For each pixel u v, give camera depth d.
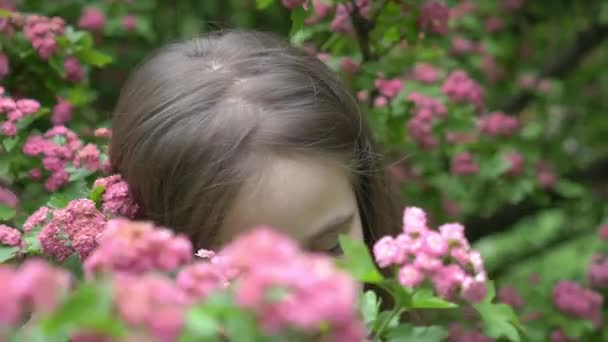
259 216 1.71
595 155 5.18
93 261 1.02
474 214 3.96
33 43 2.38
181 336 0.87
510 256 4.95
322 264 0.88
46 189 2.15
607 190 4.79
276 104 1.84
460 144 3.41
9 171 2.18
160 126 1.86
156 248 1.02
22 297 0.85
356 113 2.08
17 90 2.50
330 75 2.10
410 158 3.13
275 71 1.97
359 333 0.90
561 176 4.41
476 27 4.56
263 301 0.85
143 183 1.90
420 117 2.98
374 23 2.62
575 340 3.02
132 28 3.67
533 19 4.81
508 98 4.82
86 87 2.59
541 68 5.04
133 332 0.84
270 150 1.73
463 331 2.65
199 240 1.79
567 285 3.01
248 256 0.89
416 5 2.60
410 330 1.29
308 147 1.75
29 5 3.48
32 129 2.44
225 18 4.75
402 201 2.39
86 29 3.54
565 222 4.85
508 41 4.68
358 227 1.84
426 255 1.22
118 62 3.89
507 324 1.40
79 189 2.11
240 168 1.71
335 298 0.83
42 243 1.68
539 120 5.06
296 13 2.46
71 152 2.16
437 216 3.37
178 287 1.01
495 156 3.41
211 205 1.73
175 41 2.32
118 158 2.05
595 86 5.22
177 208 1.82
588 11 4.77
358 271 1.19
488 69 4.52
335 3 2.70
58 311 0.83
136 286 0.85
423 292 1.24
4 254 1.74
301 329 0.91
